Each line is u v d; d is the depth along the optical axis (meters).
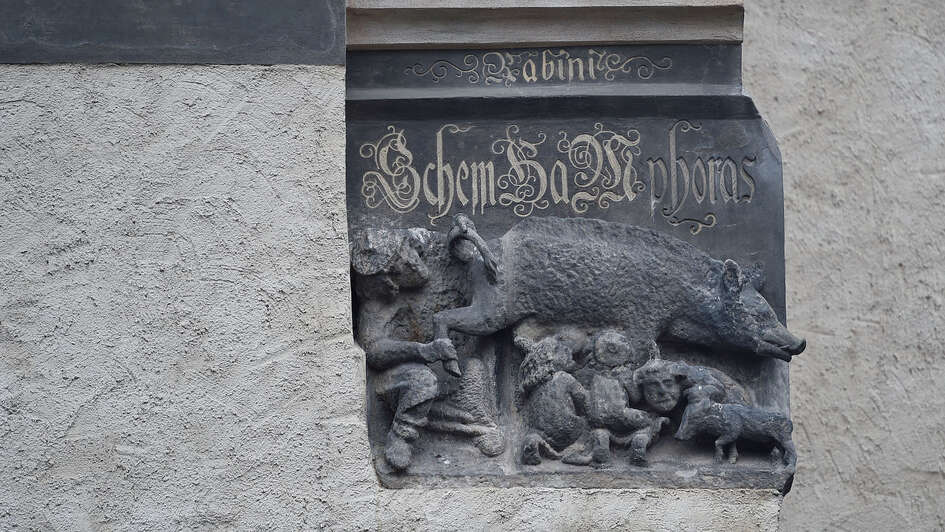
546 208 5.12
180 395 4.78
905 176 6.25
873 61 6.32
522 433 4.96
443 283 5.05
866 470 6.05
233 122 4.92
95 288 4.81
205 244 4.85
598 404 4.92
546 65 5.22
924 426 6.10
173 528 4.73
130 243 4.84
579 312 5.01
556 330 5.03
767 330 5.02
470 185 5.12
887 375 6.12
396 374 4.93
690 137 5.18
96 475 4.74
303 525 4.75
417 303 5.04
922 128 6.30
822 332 6.11
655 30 5.22
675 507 4.86
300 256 4.86
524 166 5.14
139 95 4.91
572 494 4.85
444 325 4.97
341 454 4.79
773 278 5.12
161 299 4.82
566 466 4.90
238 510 4.75
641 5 5.20
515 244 5.05
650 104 5.18
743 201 5.16
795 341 5.01
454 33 5.20
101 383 4.77
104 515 4.73
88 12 4.95
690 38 5.23
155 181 4.87
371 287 5.00
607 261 5.03
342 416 4.80
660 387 4.93
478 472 4.87
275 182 4.90
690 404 4.93
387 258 4.97
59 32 4.93
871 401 6.10
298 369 4.81
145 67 4.93
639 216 5.12
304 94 4.95
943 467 6.08
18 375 4.77
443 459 4.90
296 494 4.76
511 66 5.21
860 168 6.23
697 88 5.21
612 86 5.20
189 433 4.77
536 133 5.16
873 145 6.26
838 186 6.21
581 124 5.18
